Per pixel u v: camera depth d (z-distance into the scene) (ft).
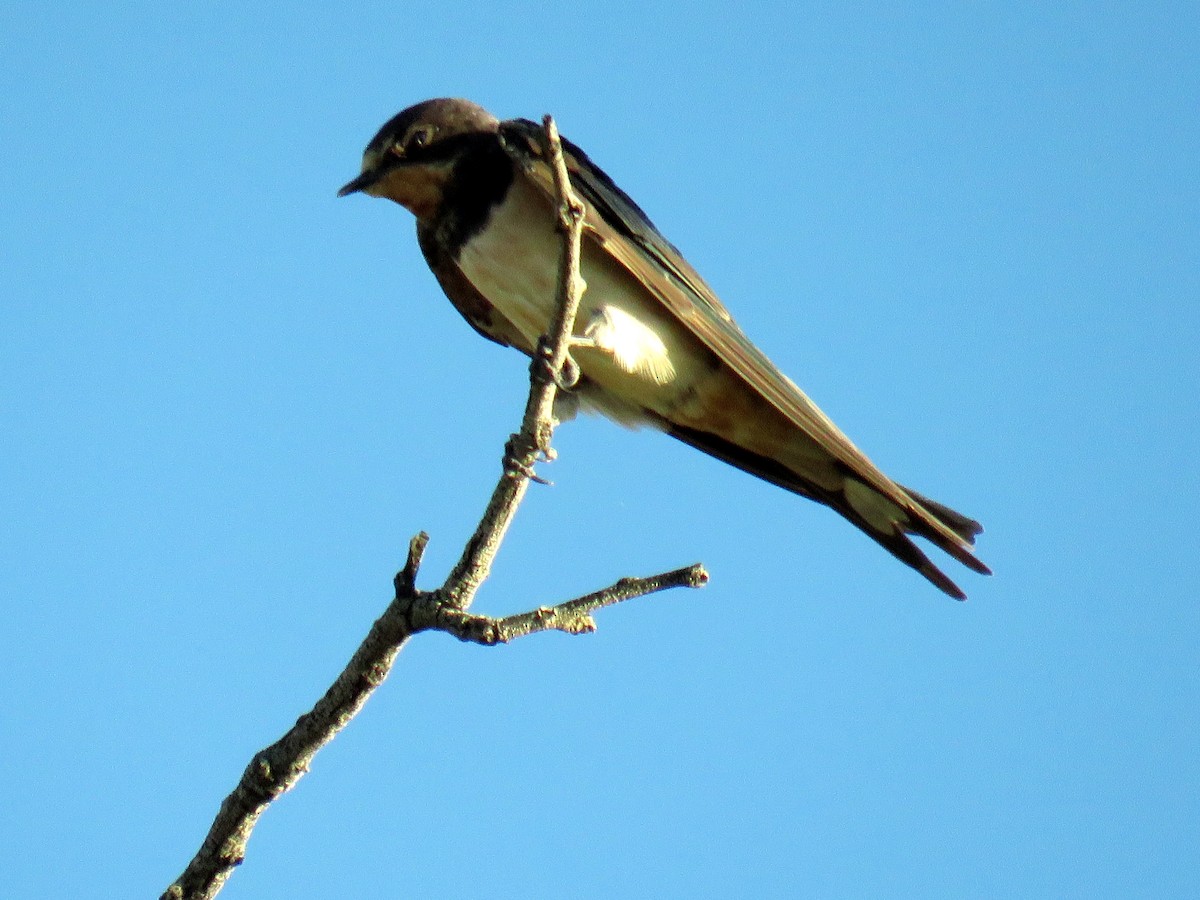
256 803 24.34
